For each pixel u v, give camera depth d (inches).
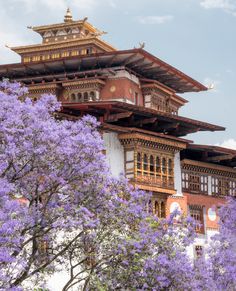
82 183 1207.6
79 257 1258.0
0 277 1011.9
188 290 1272.1
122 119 2126.0
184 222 1327.5
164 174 2166.6
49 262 1179.9
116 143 2034.9
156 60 2479.1
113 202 1229.1
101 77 2512.3
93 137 1211.2
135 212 1239.5
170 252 1259.8
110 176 1263.5
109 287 1211.2
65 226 1144.2
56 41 2829.7
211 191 2506.2
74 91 2571.4
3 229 981.2
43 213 1149.1
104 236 1208.8
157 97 2689.5
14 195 1198.3
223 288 1512.1
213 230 2461.9
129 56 2415.1
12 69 2588.6
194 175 2436.0
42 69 2588.6
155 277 1214.3
